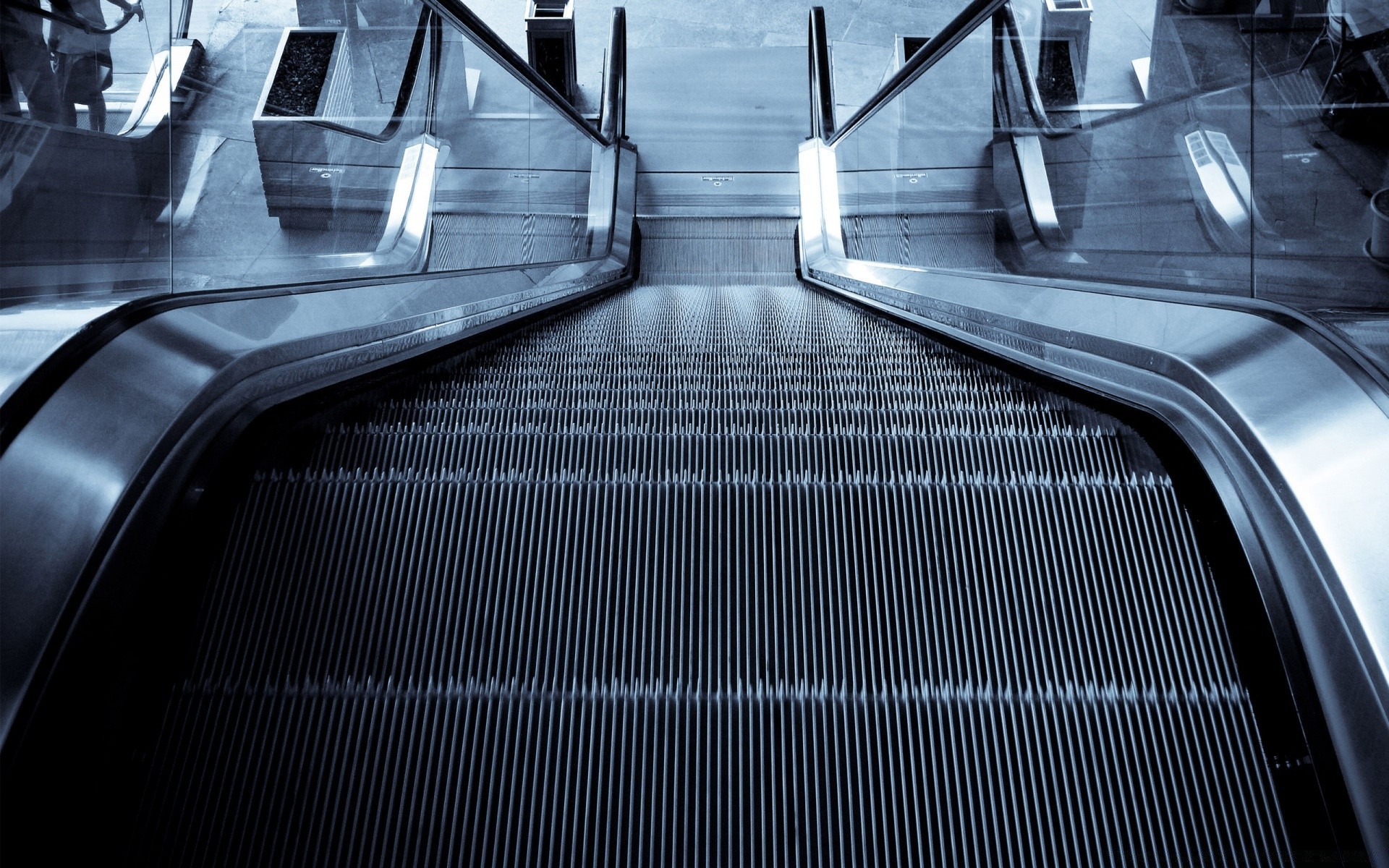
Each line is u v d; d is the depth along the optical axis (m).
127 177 2.19
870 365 2.84
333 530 1.59
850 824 1.25
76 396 1.26
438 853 1.22
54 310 1.44
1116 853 1.22
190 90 2.71
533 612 1.50
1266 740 1.24
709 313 4.13
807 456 1.94
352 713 1.34
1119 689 1.37
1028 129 5.53
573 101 9.36
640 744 1.34
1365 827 1.06
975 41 6.09
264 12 4.38
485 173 5.86
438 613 1.49
